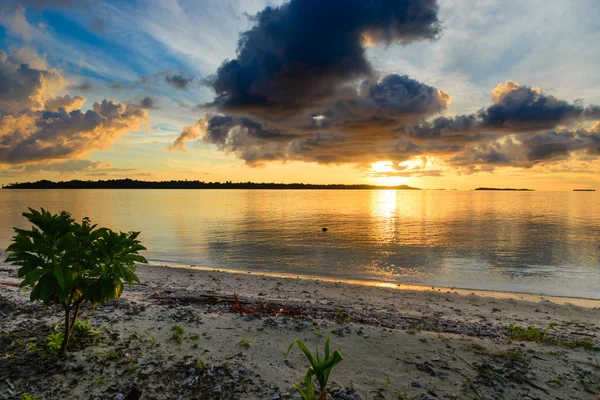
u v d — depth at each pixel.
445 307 12.39
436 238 34.22
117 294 4.95
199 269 19.14
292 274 19.27
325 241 31.77
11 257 4.55
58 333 6.15
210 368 5.45
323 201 146.12
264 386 5.01
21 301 8.44
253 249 27.45
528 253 26.41
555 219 58.75
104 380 4.95
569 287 17.00
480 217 63.03
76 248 4.74
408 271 20.36
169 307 9.03
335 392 4.92
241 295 12.39
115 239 4.89
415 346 6.55
